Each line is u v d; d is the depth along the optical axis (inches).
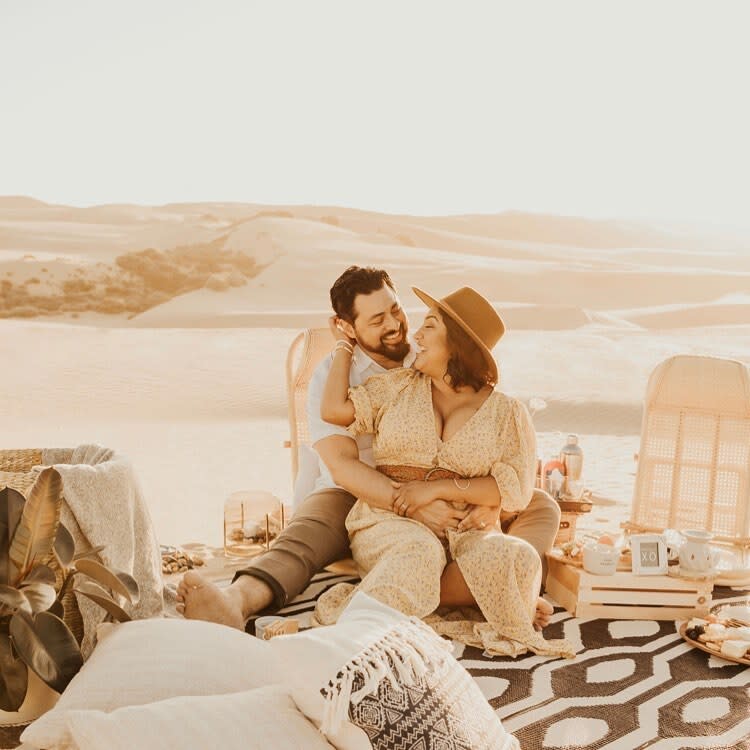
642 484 236.5
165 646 104.5
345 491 185.0
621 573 174.1
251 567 167.8
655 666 147.7
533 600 156.5
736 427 227.0
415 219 6235.2
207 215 5398.6
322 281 3599.9
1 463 159.5
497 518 171.2
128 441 479.2
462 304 167.2
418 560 152.8
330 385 173.5
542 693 135.5
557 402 618.8
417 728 79.5
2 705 104.6
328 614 160.6
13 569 107.3
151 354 1010.1
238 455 429.1
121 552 138.6
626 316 2236.7
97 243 4643.2
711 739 121.0
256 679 102.0
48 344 1107.9
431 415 165.5
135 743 80.3
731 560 205.3
